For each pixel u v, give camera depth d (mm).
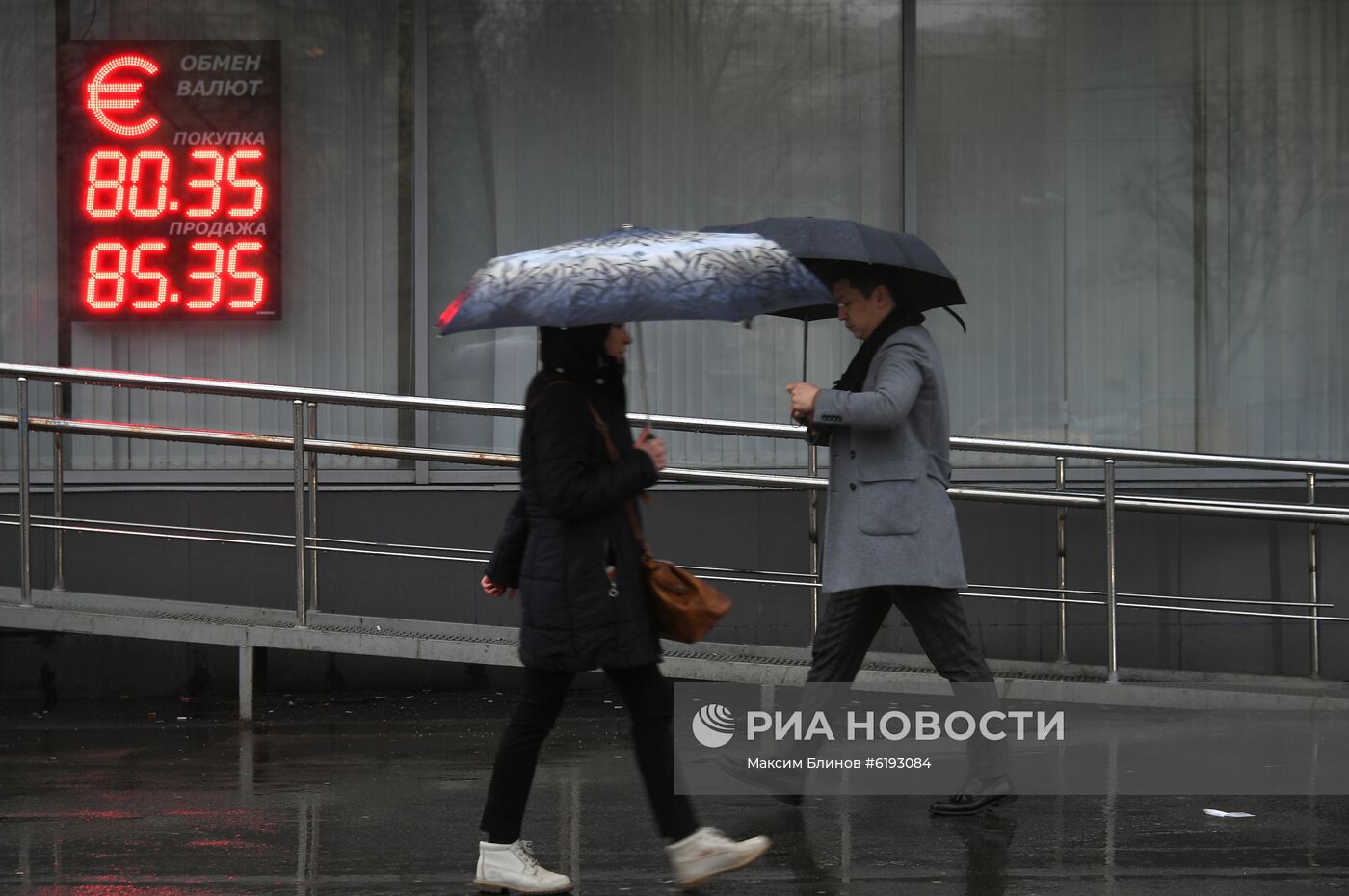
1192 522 34125
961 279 34906
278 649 32406
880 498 20641
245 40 33625
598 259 16312
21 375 28891
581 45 34375
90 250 33438
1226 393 35219
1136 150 35156
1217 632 34031
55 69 33281
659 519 33531
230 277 33688
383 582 33188
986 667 21047
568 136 34344
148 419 33594
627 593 16891
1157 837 19922
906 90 34625
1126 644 34000
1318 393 35281
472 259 34188
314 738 27156
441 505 33375
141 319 33562
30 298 33312
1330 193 35250
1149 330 35156
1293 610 34031
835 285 21344
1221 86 35156
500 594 18250
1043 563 34000
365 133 33906
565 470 16516
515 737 17391
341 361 33938
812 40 34719
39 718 29375
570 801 22172
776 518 33656
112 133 33406
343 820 20781
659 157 34500
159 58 33469
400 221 34031
